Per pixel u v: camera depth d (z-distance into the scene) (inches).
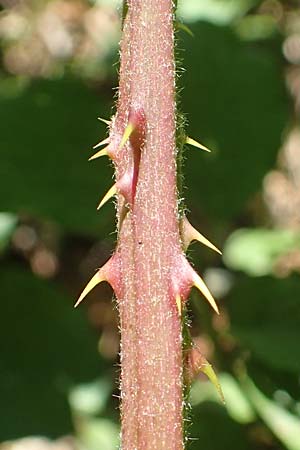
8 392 13.1
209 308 12.6
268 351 11.7
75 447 15.4
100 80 19.6
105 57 20.2
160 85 7.5
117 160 7.6
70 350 13.6
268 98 14.2
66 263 22.2
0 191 13.0
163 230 7.5
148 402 7.4
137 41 7.5
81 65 20.4
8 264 20.3
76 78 13.9
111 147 7.6
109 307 21.1
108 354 19.6
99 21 25.2
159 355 7.4
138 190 7.5
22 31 25.7
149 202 7.5
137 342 7.4
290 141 23.2
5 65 24.9
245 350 12.2
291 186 23.3
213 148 14.0
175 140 7.5
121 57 7.7
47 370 13.4
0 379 13.2
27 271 14.0
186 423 7.6
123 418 7.5
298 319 12.2
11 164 13.2
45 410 13.0
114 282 7.5
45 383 13.3
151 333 7.4
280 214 23.1
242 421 12.1
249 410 12.1
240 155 14.1
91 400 13.5
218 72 14.2
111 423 13.7
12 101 13.4
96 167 13.3
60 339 13.6
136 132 7.4
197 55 14.3
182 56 14.3
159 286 7.4
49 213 13.1
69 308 13.8
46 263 22.1
